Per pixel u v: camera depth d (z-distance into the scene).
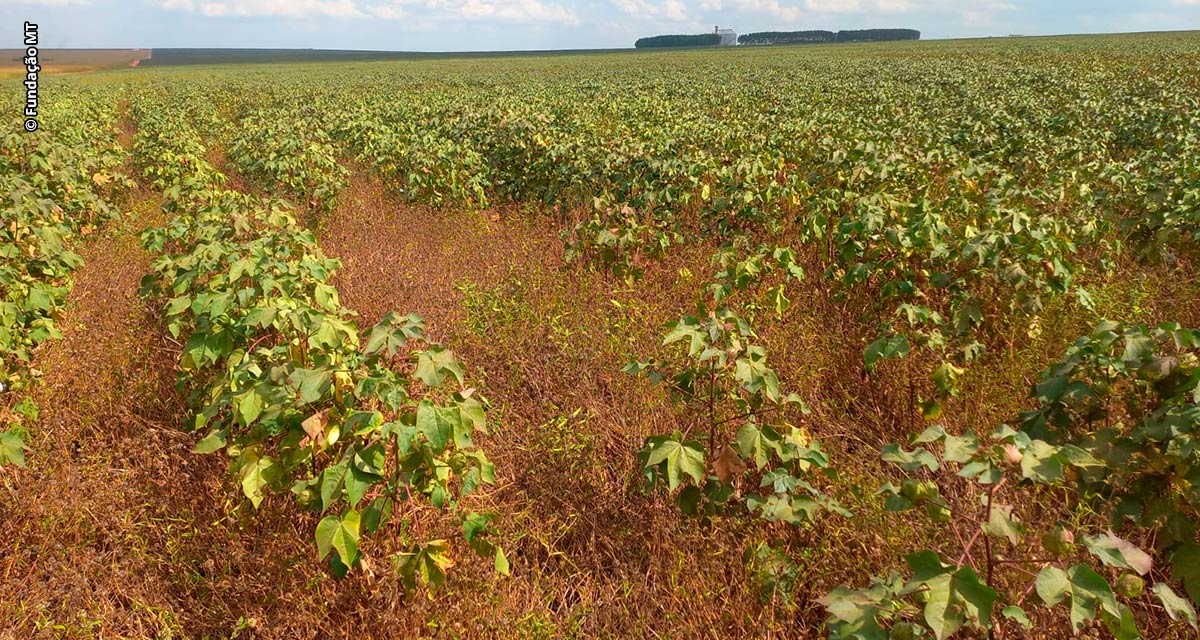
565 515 3.33
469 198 8.56
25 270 5.29
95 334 5.02
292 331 3.47
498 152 10.34
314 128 13.94
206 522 3.25
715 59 60.00
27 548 3.04
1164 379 2.44
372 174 10.61
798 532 2.96
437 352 2.66
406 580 2.55
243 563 2.94
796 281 5.49
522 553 3.16
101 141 12.86
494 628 2.65
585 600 2.82
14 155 8.55
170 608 2.79
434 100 20.03
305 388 2.56
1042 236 4.41
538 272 6.12
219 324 3.60
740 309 5.07
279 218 5.46
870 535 2.89
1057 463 2.06
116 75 53.03
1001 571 2.54
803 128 10.20
